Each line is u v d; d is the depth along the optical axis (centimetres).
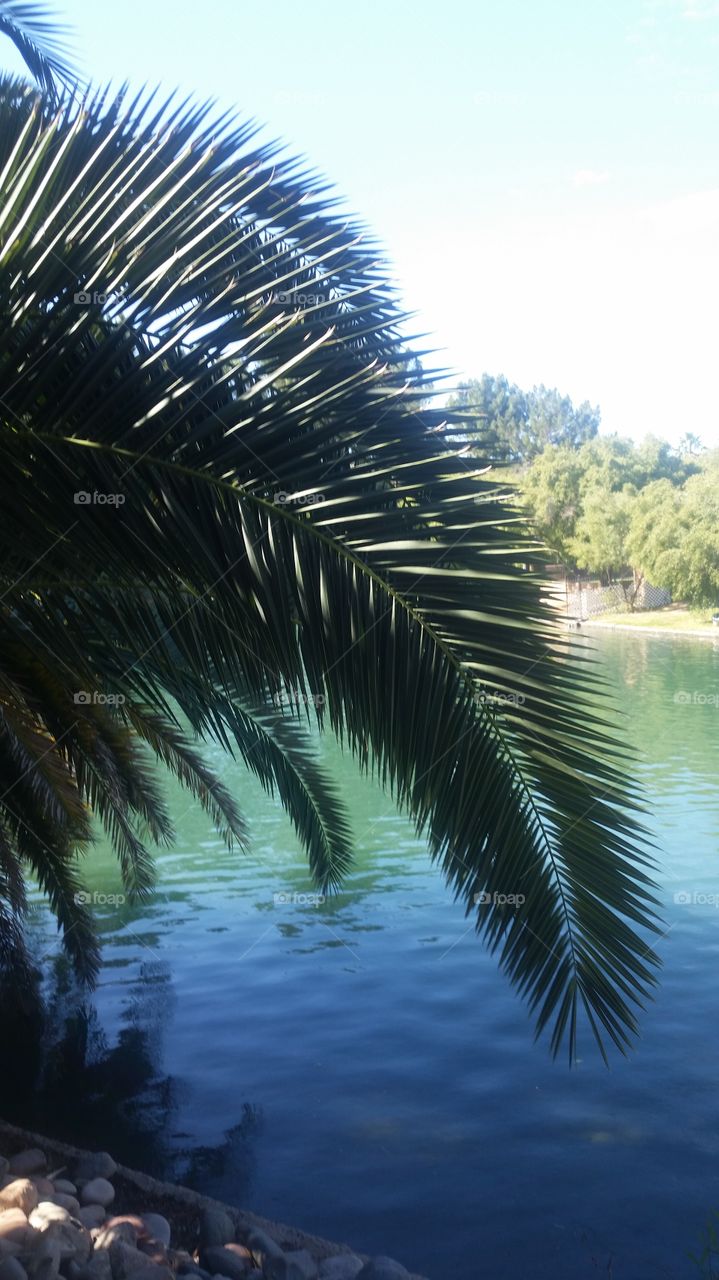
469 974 869
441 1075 677
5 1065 699
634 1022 301
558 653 293
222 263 323
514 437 12369
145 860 983
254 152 340
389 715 298
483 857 300
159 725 804
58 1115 624
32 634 358
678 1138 585
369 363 311
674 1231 491
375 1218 507
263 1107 636
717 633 5119
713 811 1540
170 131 326
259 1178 547
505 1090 652
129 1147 583
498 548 295
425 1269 460
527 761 295
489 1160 563
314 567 295
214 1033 757
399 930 1002
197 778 869
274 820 1620
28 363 286
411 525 293
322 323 307
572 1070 677
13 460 292
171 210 319
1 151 377
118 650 384
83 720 621
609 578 6538
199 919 1058
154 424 291
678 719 2570
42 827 787
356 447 298
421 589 292
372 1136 593
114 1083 668
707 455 7438
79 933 840
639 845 1336
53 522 296
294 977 873
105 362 290
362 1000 815
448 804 300
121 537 296
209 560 296
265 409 293
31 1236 394
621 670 3678
